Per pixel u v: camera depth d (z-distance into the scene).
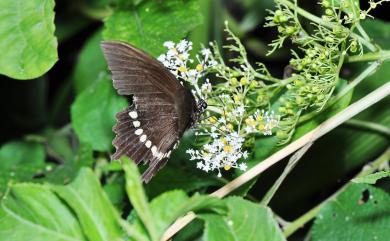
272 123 0.75
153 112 0.73
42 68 0.78
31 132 0.98
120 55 0.71
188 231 0.76
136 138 0.73
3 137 0.99
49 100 1.03
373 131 0.84
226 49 0.89
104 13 0.96
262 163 0.75
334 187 0.86
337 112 0.76
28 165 0.88
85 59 0.93
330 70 0.74
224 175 0.80
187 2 0.80
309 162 0.85
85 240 0.71
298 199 0.87
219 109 0.74
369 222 0.80
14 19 0.78
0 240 0.71
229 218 0.70
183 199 0.68
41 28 0.78
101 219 0.68
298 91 0.75
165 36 0.79
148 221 0.66
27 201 0.71
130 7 0.81
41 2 0.79
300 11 0.75
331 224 0.81
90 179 0.68
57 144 0.96
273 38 0.93
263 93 0.75
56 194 0.71
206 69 0.75
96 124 0.88
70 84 0.98
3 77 0.98
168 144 0.73
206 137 0.76
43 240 0.71
